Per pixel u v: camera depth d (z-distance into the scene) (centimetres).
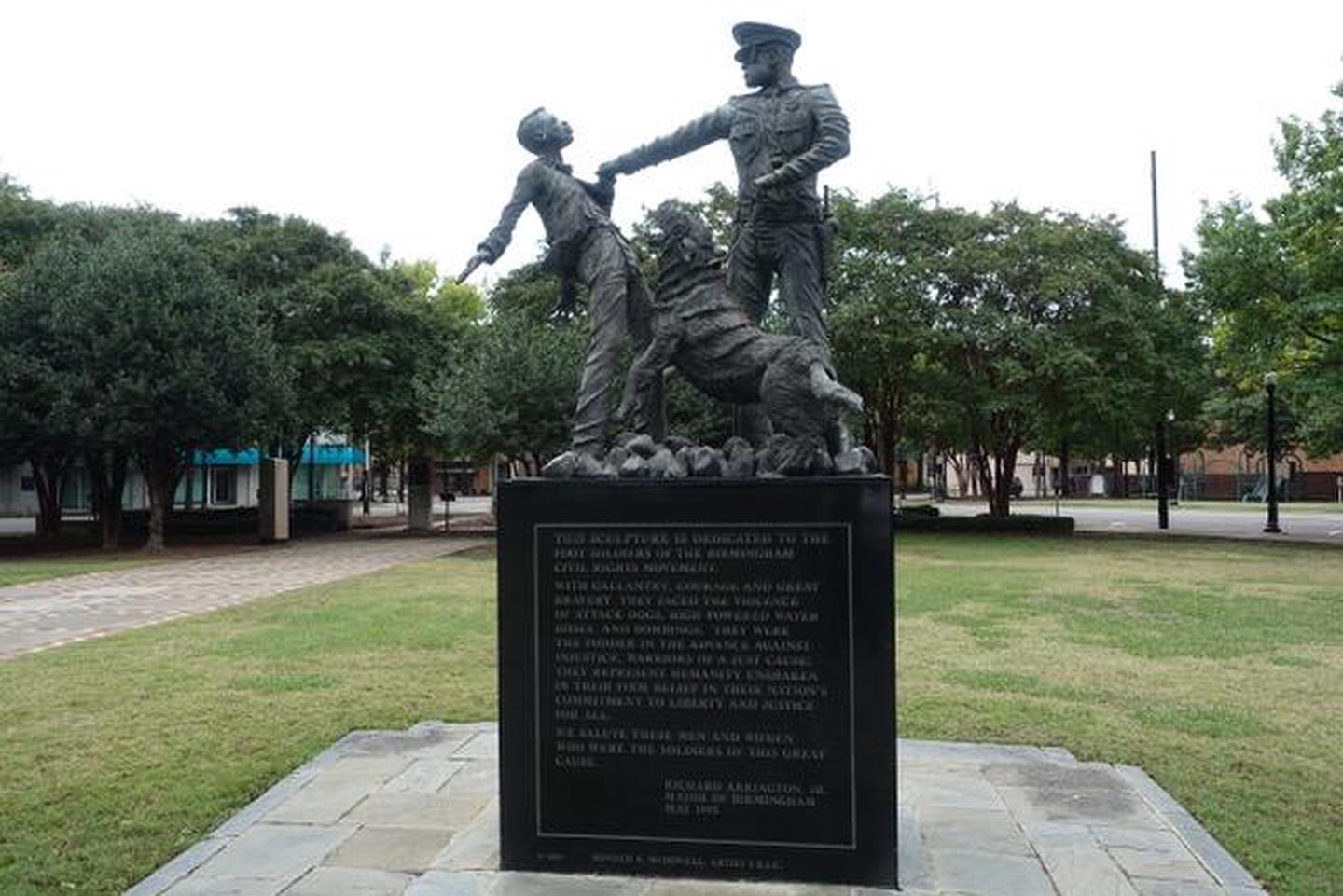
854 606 466
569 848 484
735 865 473
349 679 902
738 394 545
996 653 1016
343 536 3069
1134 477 6631
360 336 2936
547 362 2236
